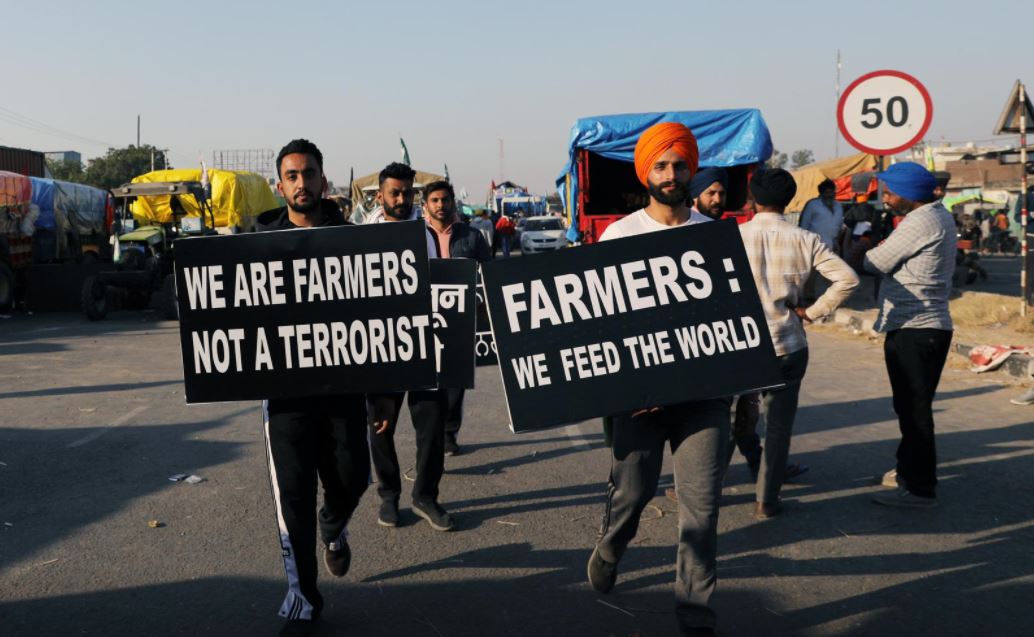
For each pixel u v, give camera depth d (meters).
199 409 7.61
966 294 13.09
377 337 3.31
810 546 4.30
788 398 4.57
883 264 4.73
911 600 3.66
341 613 3.59
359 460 3.51
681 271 3.31
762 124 11.84
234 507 4.93
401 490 5.14
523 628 3.44
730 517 4.75
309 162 3.52
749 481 5.41
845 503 4.95
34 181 19.14
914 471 4.80
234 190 20.89
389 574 4.00
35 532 4.52
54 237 19.47
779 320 4.47
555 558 4.18
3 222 16.95
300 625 3.36
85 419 7.21
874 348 10.58
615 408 3.27
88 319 15.88
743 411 4.84
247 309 3.31
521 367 3.25
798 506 4.91
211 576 3.96
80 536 4.46
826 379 8.73
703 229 3.32
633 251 3.30
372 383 3.32
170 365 10.21
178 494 5.17
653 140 3.52
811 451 6.07
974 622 3.45
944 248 4.66
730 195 12.44
